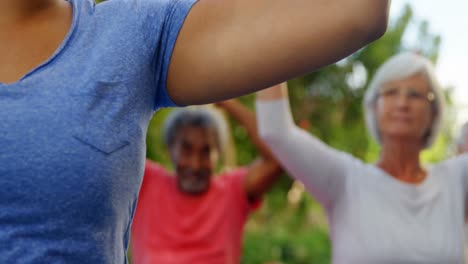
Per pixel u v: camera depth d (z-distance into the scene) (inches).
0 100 37.0
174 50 40.2
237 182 153.6
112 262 38.5
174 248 146.1
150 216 148.3
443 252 113.4
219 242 147.9
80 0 41.0
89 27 39.8
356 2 37.6
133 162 38.7
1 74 38.3
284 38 38.4
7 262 36.1
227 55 39.3
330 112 359.6
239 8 39.8
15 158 36.3
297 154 118.1
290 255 311.9
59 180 36.5
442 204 117.8
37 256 36.2
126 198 38.9
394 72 125.2
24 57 38.8
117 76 38.4
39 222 36.5
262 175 151.2
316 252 316.5
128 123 38.4
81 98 37.4
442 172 121.9
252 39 38.9
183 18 40.4
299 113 356.2
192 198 150.0
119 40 39.3
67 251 36.8
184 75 40.3
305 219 354.3
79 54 38.8
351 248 115.5
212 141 152.9
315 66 38.9
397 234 113.9
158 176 151.9
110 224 38.0
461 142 169.3
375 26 37.9
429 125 125.7
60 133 36.8
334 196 120.0
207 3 40.6
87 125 37.2
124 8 40.6
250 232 326.6
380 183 118.4
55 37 39.6
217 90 40.1
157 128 277.0
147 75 39.8
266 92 117.9
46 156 36.4
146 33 40.0
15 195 36.2
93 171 36.9
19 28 39.5
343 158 121.7
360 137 359.6
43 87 37.4
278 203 343.3
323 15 37.9
